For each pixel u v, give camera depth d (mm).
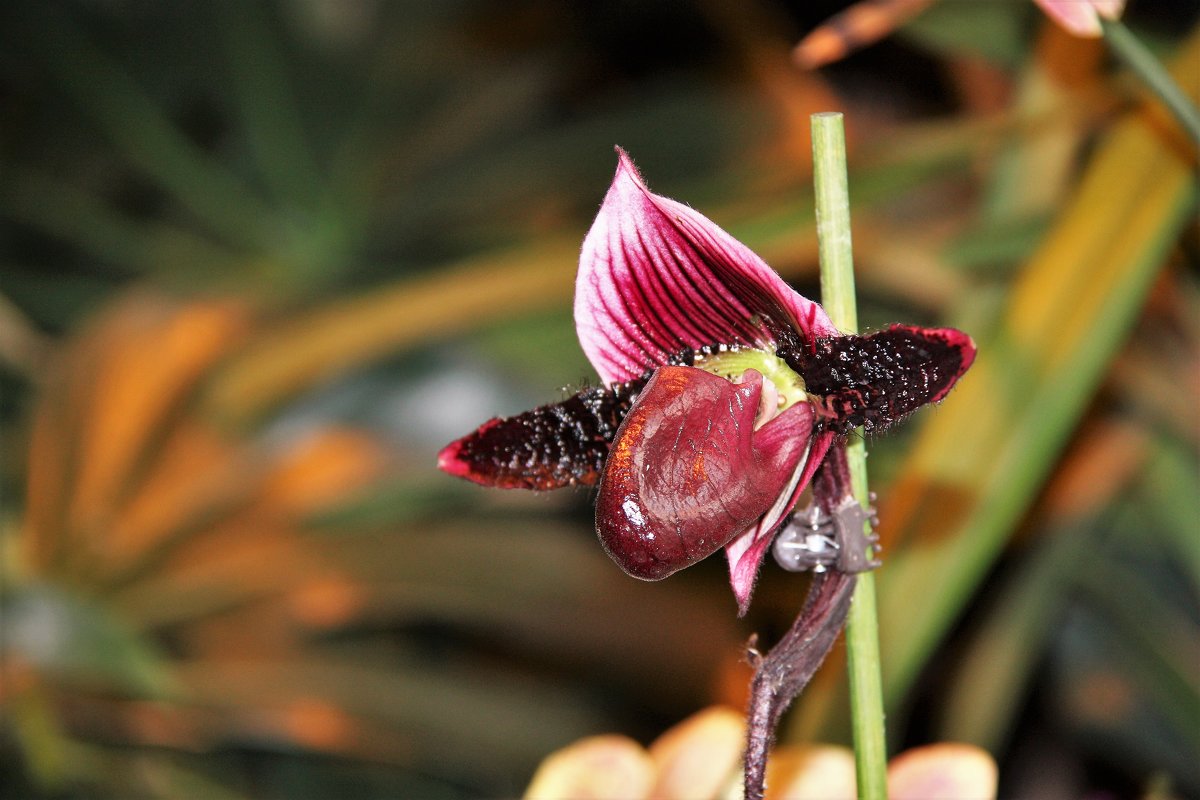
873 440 697
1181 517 1083
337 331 1143
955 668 1342
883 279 1133
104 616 1099
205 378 1187
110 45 1607
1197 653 1140
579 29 1790
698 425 682
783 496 689
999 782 1377
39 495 1166
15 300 1591
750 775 690
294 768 1283
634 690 1269
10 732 1147
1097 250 869
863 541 695
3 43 1602
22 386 1430
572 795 777
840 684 881
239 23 1597
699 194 1178
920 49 1436
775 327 698
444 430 1172
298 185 1596
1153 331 1097
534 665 1312
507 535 1202
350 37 1639
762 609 1229
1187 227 986
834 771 778
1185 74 863
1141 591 1139
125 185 1741
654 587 1193
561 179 1575
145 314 1242
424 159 1633
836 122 685
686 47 1815
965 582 877
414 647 1339
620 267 704
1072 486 1112
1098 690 1218
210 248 1631
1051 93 1021
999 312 881
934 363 680
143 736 1161
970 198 1396
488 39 1769
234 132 1656
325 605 1187
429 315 1116
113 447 1174
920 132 1034
